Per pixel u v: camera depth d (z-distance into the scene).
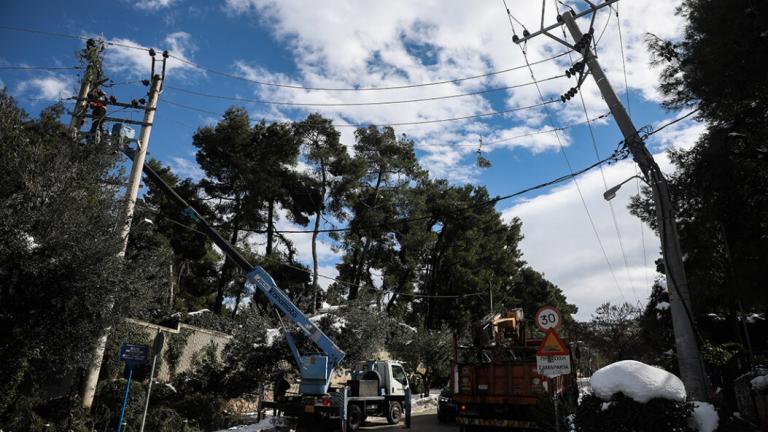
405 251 49.16
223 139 40.06
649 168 13.75
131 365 11.66
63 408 12.02
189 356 23.09
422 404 28.92
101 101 15.38
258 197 40.72
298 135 43.34
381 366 20.48
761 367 17.55
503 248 61.53
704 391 12.04
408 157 47.62
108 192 12.23
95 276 10.62
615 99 14.49
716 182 12.03
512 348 15.77
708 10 10.25
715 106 11.27
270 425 15.22
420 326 38.00
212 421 16.62
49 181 11.01
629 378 9.45
